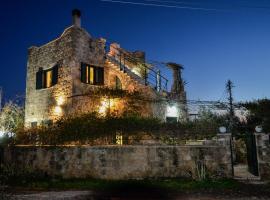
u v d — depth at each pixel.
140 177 14.88
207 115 23.98
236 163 20.86
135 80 22.52
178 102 23.81
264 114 21.06
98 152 15.26
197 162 15.22
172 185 13.03
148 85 23.06
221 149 15.26
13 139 19.03
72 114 19.05
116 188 12.56
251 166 16.02
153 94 22.92
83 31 22.48
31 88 24.33
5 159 17.86
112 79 24.47
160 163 15.11
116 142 16.23
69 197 10.96
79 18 22.44
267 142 14.88
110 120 16.44
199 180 14.00
